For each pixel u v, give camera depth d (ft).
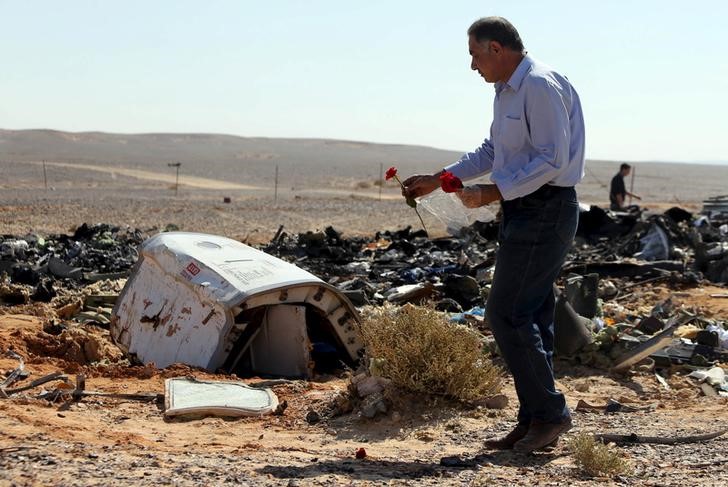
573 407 33.53
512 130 22.76
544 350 24.02
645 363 40.78
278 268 40.42
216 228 118.62
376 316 36.88
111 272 70.08
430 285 56.24
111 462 21.81
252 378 37.19
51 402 30.14
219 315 37.78
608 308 53.62
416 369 31.17
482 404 31.42
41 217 127.95
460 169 24.95
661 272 68.49
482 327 45.73
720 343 43.91
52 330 47.24
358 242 88.43
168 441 26.14
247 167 458.09
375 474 22.50
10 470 20.10
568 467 23.48
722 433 27.73
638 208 101.81
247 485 20.51
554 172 22.15
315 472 22.30
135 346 41.47
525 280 23.03
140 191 217.77
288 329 38.55
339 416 30.37
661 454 25.35
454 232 80.64
